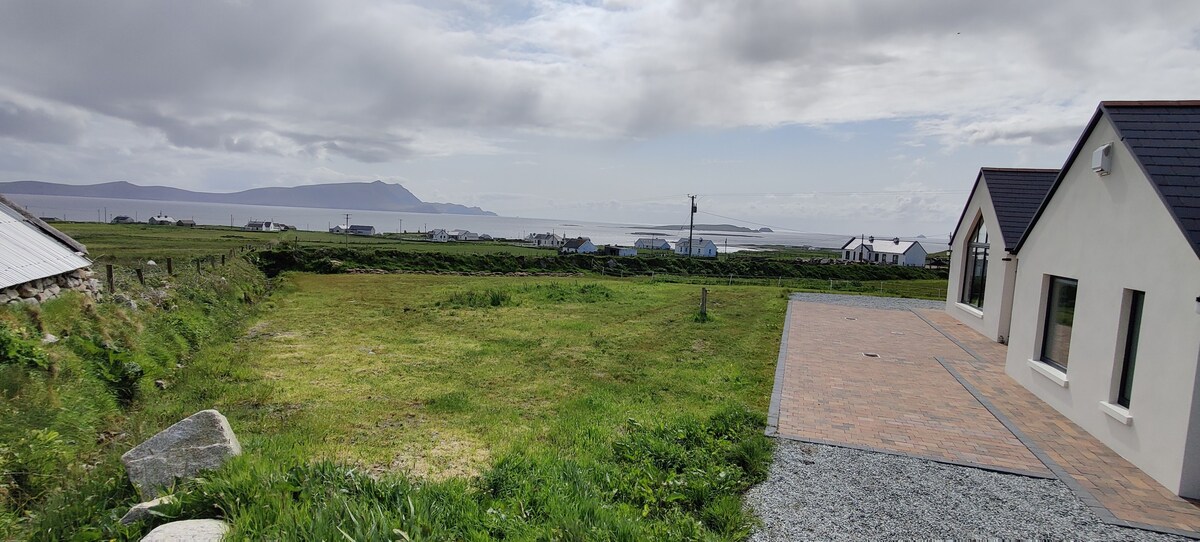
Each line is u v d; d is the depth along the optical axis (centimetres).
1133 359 616
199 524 354
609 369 989
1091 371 679
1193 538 448
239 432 644
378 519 360
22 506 437
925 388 869
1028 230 888
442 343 1202
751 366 1012
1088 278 699
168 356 928
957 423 709
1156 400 556
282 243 3544
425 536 364
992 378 931
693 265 4466
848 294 2277
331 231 9650
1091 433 672
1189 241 500
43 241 994
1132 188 611
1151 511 489
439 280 2750
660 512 459
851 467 568
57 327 761
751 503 486
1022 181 1391
